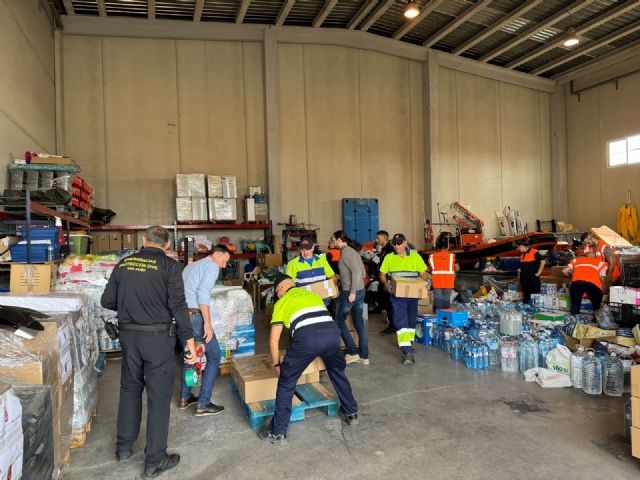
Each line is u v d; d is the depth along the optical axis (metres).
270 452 3.10
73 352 3.04
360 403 3.98
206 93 11.57
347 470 2.84
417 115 13.83
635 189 14.30
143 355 2.81
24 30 7.81
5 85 6.67
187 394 3.96
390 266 5.44
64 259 5.57
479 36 12.96
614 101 14.84
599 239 6.74
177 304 2.84
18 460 1.72
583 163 15.84
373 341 6.39
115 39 10.97
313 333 3.18
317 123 12.52
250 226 11.08
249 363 4.24
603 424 3.43
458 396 4.10
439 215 13.93
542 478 2.69
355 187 12.92
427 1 11.14
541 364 4.83
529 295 7.42
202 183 10.69
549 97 16.36
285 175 12.15
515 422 3.50
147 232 3.00
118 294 2.86
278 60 12.12
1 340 2.29
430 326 6.11
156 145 11.16
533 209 15.88
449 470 2.80
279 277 3.52
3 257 4.92
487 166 15.05
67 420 2.84
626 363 4.25
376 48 13.05
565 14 11.66
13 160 6.95
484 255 11.66
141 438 3.37
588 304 6.30
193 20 11.27
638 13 12.04
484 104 15.05
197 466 2.92
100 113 10.81
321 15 11.48
